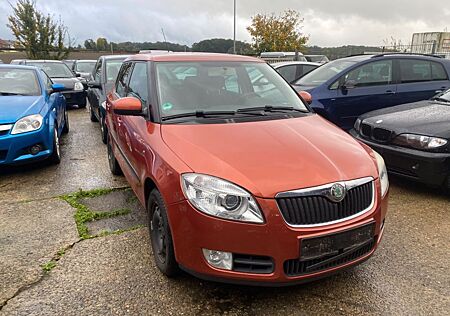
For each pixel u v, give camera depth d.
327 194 2.49
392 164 4.80
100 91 7.70
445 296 2.79
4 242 3.50
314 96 6.65
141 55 4.56
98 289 2.84
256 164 2.60
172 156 2.77
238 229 2.41
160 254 3.01
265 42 28.78
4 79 6.31
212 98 3.62
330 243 2.50
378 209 2.73
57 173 5.54
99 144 7.36
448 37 22.81
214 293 2.81
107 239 3.57
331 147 2.93
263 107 3.67
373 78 6.95
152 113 3.41
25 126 5.10
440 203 4.50
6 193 4.73
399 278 3.01
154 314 2.59
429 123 4.65
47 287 2.85
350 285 2.92
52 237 3.60
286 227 2.41
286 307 2.68
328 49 24.97
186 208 2.52
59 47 26.55
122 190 4.87
